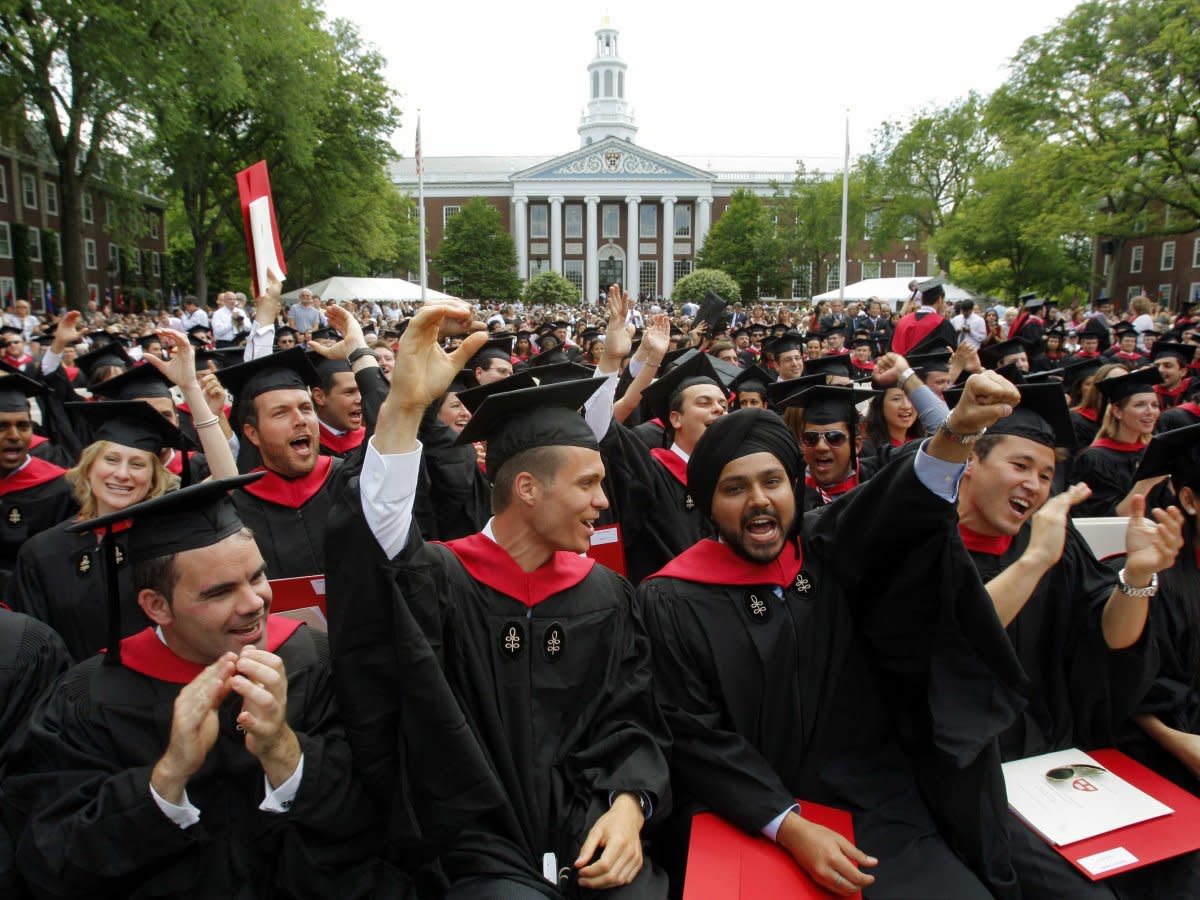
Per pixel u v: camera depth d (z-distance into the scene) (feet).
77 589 11.12
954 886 7.44
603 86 283.18
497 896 7.13
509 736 7.95
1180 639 10.14
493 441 8.46
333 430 15.51
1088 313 74.02
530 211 242.99
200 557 6.91
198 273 119.14
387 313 107.55
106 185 89.15
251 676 6.39
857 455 17.93
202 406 12.13
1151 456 10.25
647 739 8.20
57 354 25.20
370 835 7.46
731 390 19.07
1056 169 106.22
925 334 29.07
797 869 7.55
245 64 94.07
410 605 7.00
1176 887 8.16
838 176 167.94
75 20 74.90
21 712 8.04
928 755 8.50
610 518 13.57
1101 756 9.32
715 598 8.75
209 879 6.83
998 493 9.27
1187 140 95.20
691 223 244.01
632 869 7.18
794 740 8.54
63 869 6.31
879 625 8.38
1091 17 103.04
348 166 125.90
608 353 14.14
